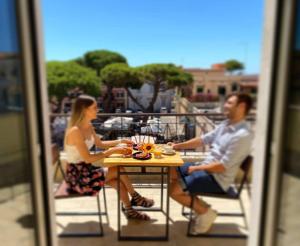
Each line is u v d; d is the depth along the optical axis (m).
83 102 2.17
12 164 1.51
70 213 2.37
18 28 1.40
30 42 1.45
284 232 1.60
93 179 2.23
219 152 2.16
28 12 1.43
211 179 2.15
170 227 2.37
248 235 1.86
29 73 1.45
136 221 2.46
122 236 2.25
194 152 2.48
